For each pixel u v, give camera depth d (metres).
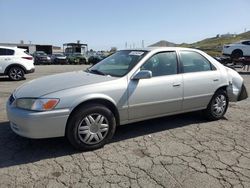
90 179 3.50
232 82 6.09
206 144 4.67
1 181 3.43
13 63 12.81
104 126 4.38
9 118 4.25
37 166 3.82
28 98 4.02
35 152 4.25
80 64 36.34
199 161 4.04
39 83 4.52
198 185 3.41
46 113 3.92
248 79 14.42
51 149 4.36
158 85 4.87
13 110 4.11
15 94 4.38
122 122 4.66
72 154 4.20
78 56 36.78
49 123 3.96
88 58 37.03
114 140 4.78
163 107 5.03
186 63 5.39
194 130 5.35
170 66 5.16
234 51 20.62
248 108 7.18
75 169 3.75
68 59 36.53
